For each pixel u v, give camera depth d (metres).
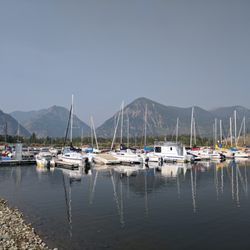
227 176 56.94
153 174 59.97
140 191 41.25
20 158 81.00
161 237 22.81
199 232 23.97
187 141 153.25
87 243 21.47
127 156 80.75
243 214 29.16
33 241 21.12
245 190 41.91
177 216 28.47
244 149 121.31
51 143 171.12
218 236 23.11
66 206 32.59
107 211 30.34
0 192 41.25
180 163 84.31
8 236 21.67
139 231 24.14
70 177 56.00
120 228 24.81
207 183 48.22
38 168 71.94
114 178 54.28
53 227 25.03
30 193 40.44
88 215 28.84
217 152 104.75
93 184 47.53
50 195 38.88
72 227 25.08
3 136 164.25
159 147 88.50
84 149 97.56
